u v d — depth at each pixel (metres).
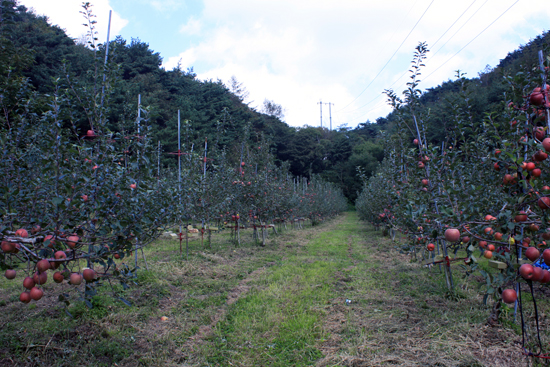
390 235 10.87
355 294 4.98
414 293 4.87
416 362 2.96
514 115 3.47
